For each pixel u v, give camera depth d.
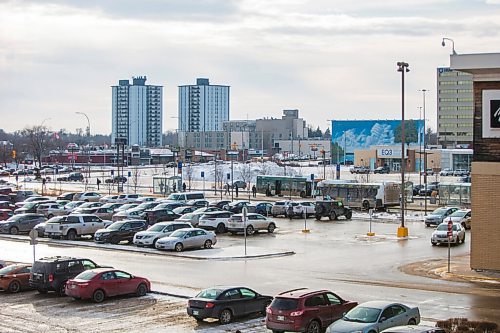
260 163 162.50
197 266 43.16
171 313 30.66
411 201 89.81
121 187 115.56
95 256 47.88
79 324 28.83
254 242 54.53
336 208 71.62
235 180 127.88
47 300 33.94
